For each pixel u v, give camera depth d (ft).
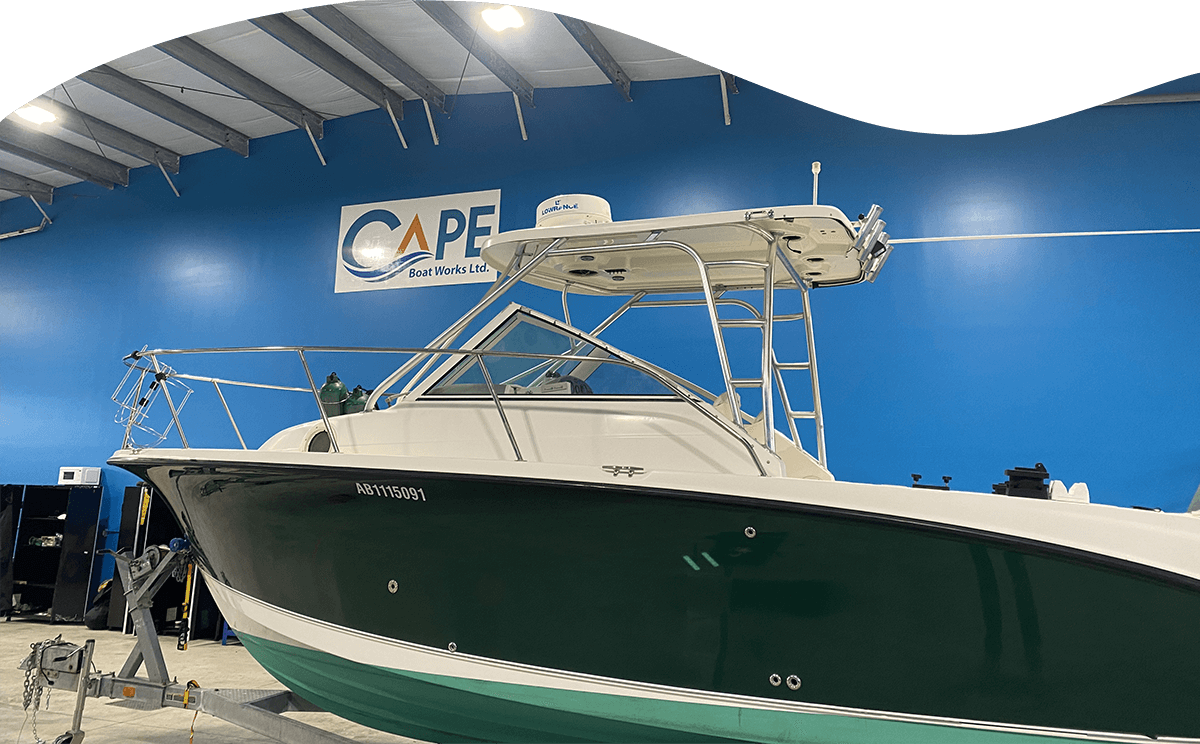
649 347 16.80
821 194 16.33
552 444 7.57
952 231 15.39
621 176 18.03
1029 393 14.57
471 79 19.21
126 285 23.11
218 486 7.77
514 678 6.66
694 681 6.20
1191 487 13.57
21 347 24.14
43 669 9.20
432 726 7.45
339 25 17.11
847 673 5.87
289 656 7.88
